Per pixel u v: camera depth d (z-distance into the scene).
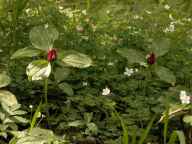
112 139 1.55
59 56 1.53
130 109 1.68
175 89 1.58
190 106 1.47
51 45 1.54
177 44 2.25
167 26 2.51
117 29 2.42
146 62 1.65
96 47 2.14
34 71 1.49
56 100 1.76
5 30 2.20
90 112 1.69
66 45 2.11
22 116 1.63
